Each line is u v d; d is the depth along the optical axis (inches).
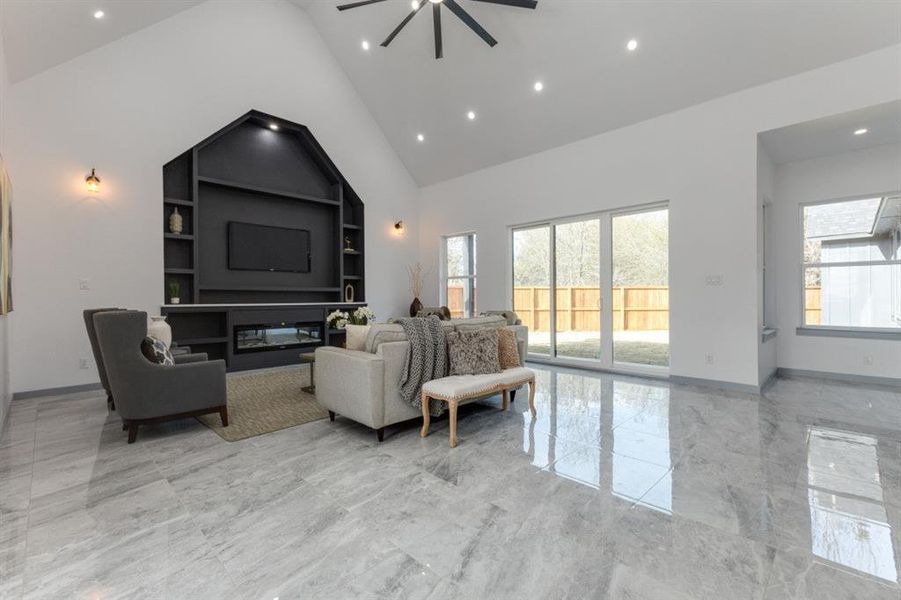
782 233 203.6
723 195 173.3
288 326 234.7
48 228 166.7
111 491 87.6
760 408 146.5
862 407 146.2
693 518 76.3
